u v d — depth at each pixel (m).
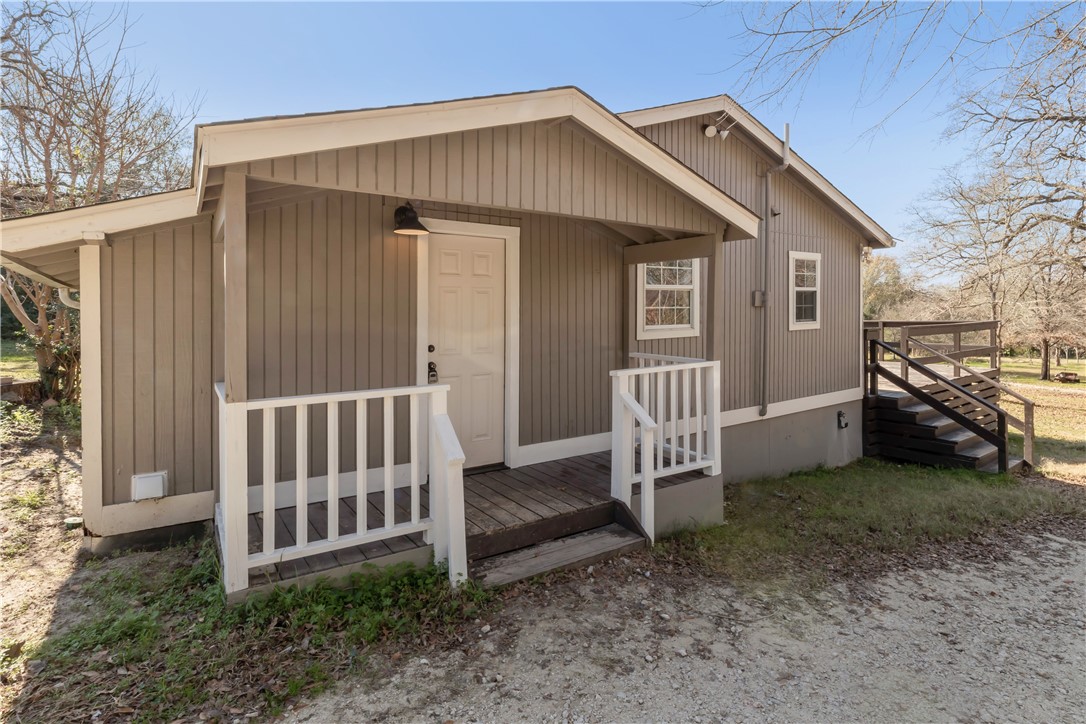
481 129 3.34
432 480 3.34
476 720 2.26
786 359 7.55
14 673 2.47
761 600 3.47
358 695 2.36
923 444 7.98
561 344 5.41
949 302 17.23
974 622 3.31
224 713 2.21
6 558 3.79
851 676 2.70
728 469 6.86
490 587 3.22
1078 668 2.83
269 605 2.83
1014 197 12.00
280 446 4.02
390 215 4.42
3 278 8.85
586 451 5.61
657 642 2.91
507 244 5.04
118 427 3.78
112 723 2.14
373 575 3.11
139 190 10.48
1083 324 15.83
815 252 8.00
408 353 4.52
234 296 2.74
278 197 3.89
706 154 6.61
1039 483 6.76
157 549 3.89
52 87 9.05
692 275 6.59
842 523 5.04
